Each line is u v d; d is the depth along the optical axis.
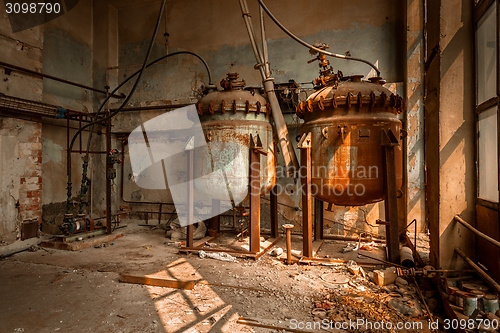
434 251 2.87
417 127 4.58
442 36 2.62
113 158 5.03
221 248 4.17
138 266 3.55
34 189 4.67
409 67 4.59
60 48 5.58
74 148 5.86
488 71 2.29
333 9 5.09
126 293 2.79
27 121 4.58
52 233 5.20
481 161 2.44
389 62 4.86
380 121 3.37
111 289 2.88
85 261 3.76
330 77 3.68
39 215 4.74
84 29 6.13
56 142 5.45
